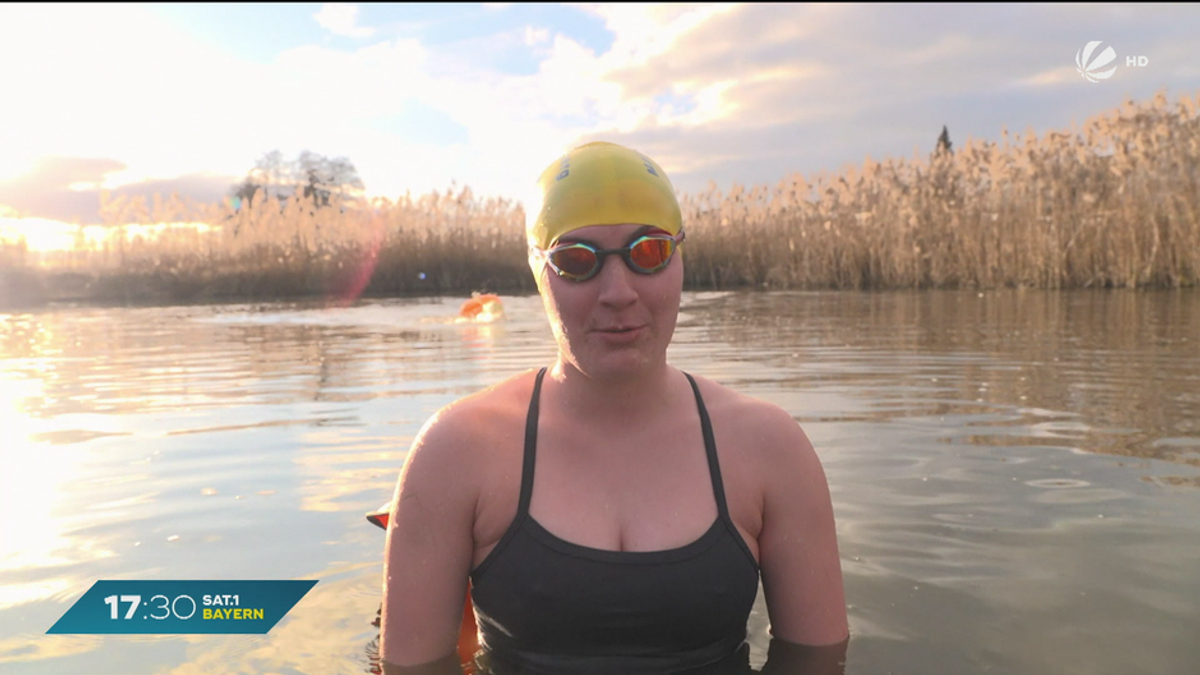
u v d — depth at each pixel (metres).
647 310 1.42
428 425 1.52
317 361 6.18
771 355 5.72
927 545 2.11
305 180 46.56
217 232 19.28
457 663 1.47
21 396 4.84
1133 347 5.65
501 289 18.75
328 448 3.31
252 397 4.60
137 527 2.41
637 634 1.41
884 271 14.97
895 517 2.32
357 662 1.57
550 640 1.43
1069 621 1.67
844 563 2.01
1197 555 1.97
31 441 3.57
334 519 2.45
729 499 1.48
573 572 1.38
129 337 8.73
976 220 13.98
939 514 2.34
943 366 5.04
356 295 17.94
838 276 15.66
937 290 13.70
